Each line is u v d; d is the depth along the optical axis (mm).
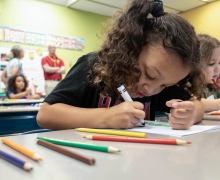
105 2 3395
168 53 552
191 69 633
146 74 599
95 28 3926
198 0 3133
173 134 479
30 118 1381
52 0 3477
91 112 574
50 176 240
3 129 1291
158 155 322
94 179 232
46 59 3238
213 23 3197
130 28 625
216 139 436
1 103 1796
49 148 350
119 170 259
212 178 236
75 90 683
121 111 543
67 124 574
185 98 825
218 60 1260
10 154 295
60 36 3635
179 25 586
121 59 635
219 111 1075
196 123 684
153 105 892
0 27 3156
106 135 460
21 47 3309
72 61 3773
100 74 685
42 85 3461
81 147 355
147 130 529
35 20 3424
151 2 635
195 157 313
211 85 1311
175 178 236
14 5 3262
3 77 2914
